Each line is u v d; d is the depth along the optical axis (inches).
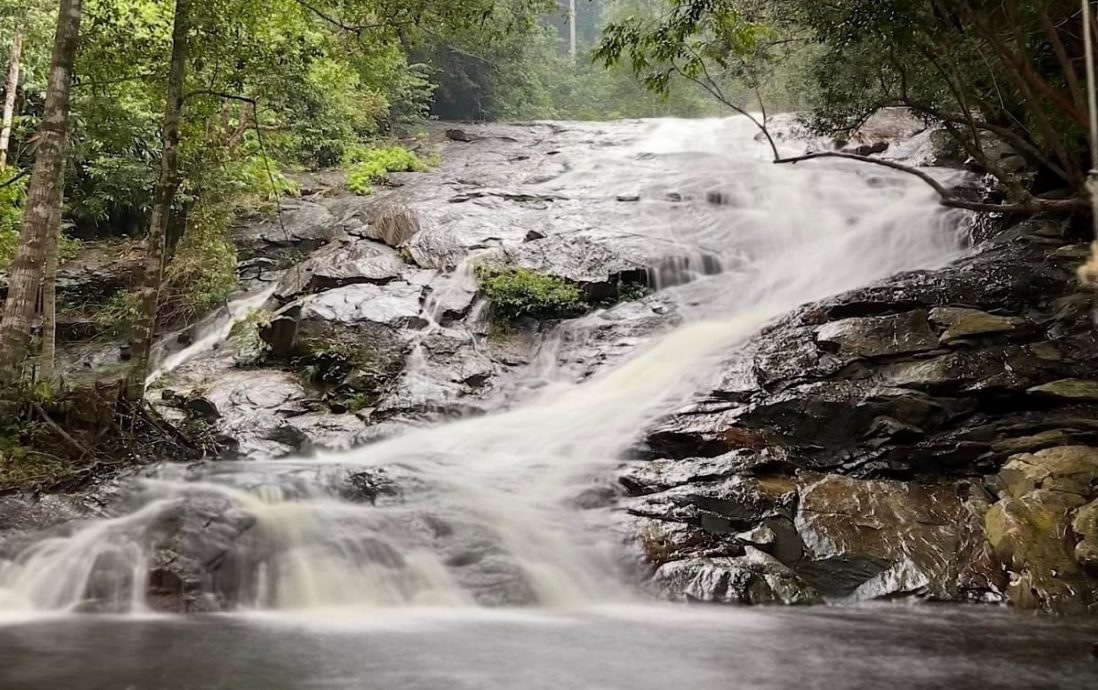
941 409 364.2
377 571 264.4
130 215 797.2
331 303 558.9
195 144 478.6
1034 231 503.8
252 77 444.1
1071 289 422.3
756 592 275.0
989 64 346.9
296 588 252.7
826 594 287.3
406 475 328.5
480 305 565.9
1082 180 254.4
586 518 314.0
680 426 382.0
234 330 608.1
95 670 166.4
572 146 981.2
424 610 249.6
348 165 892.6
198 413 485.4
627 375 475.5
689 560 289.1
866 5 311.4
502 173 870.4
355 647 192.2
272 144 701.9
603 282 576.1
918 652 195.9
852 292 457.7
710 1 348.8
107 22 434.6
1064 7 326.6
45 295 458.6
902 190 650.8
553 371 514.6
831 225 639.1
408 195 778.2
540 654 188.5
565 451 395.5
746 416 383.2
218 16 413.1
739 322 516.1
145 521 263.4
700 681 165.8
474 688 157.2
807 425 372.2
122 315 656.4
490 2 464.4
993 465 339.6
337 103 784.9
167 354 619.5
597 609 257.9
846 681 167.0
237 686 155.3
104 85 461.4
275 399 493.4
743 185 705.0
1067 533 284.4
